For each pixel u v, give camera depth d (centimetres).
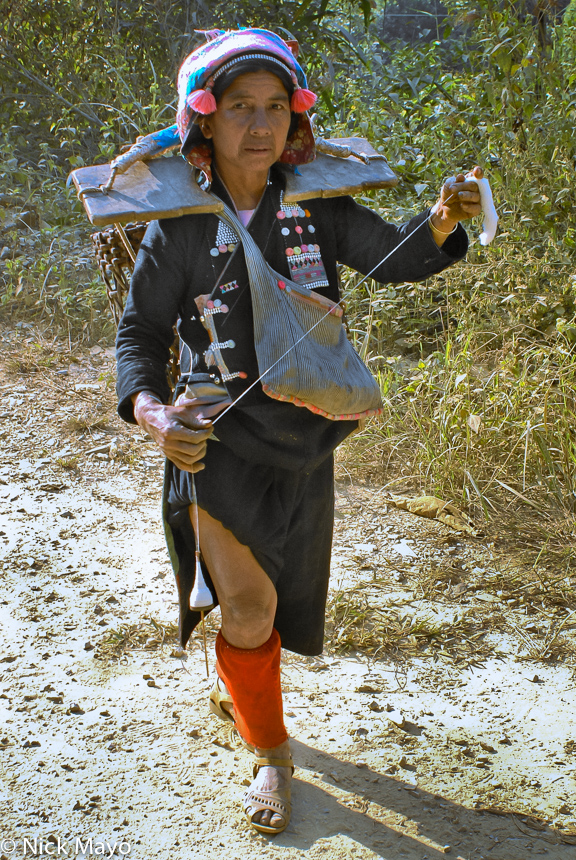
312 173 237
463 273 521
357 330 501
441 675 302
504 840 235
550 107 585
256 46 213
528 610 336
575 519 390
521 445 423
